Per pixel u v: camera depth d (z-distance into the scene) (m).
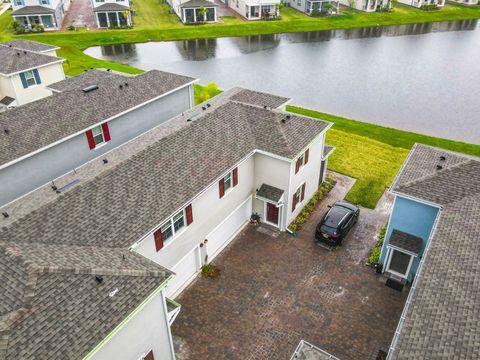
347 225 23.77
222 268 22.23
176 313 16.16
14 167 22.98
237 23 78.81
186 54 63.97
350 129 37.59
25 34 71.12
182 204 18.61
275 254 23.17
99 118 26.81
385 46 67.69
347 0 93.25
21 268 12.83
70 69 53.44
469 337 11.85
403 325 12.78
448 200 18.22
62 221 15.98
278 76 54.00
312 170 26.22
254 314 19.53
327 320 19.20
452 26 80.56
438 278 14.09
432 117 41.78
